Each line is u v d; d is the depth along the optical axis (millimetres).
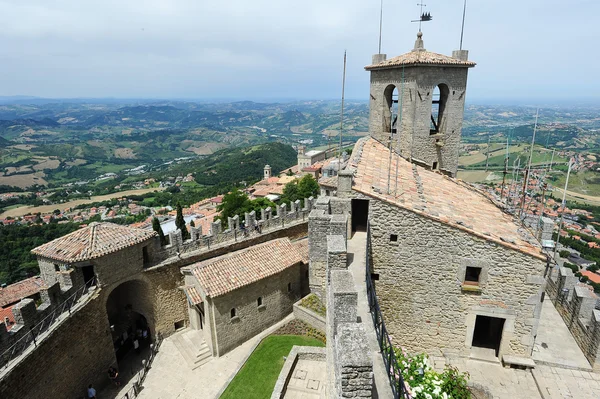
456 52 25844
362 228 21359
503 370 17094
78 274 22500
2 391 16312
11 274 61281
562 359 17266
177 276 27500
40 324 19375
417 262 17688
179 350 26344
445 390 12266
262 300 26844
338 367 8500
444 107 26469
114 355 24875
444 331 18172
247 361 23734
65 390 20859
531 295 16469
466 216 18344
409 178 21969
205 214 73500
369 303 13008
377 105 27516
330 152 125562
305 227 34250
